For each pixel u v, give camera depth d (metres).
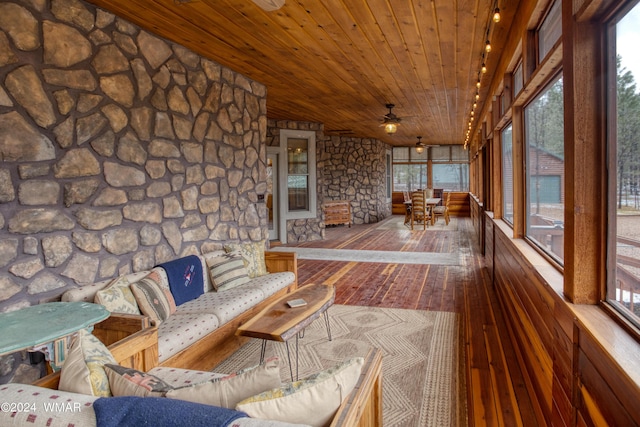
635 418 1.00
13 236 2.28
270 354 3.05
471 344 3.16
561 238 2.26
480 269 5.82
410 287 4.91
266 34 3.39
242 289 3.50
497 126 4.59
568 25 1.63
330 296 3.08
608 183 1.52
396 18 3.11
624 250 1.41
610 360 1.14
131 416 1.03
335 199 11.58
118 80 2.97
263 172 5.03
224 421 0.98
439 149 14.66
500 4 2.86
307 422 1.16
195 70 3.82
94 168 2.77
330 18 3.10
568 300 1.66
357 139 11.95
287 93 5.70
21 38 2.34
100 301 2.40
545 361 2.04
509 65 3.54
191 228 3.72
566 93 1.66
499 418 2.18
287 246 8.02
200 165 3.86
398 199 15.03
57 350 1.94
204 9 2.89
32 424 1.08
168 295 2.83
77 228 2.64
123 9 2.86
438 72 4.62
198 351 2.65
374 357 1.67
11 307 2.25
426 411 2.25
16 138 2.30
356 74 4.70
